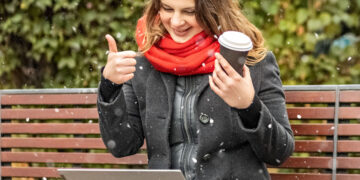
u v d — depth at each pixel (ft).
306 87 8.06
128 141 7.24
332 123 8.00
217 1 6.89
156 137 6.97
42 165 12.03
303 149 8.10
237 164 6.85
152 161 7.00
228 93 5.91
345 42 11.81
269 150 6.48
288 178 8.14
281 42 11.91
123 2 12.27
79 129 8.96
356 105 11.83
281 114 6.82
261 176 6.87
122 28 12.31
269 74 6.97
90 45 12.44
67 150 11.28
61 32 12.39
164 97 7.10
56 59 12.57
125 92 7.41
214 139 6.74
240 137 6.79
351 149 7.93
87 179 5.87
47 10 12.54
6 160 9.33
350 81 11.82
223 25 6.89
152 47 7.20
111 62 6.31
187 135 6.97
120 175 5.74
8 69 12.92
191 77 7.09
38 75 12.96
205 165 6.81
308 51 11.87
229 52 5.79
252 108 6.08
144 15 7.56
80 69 12.57
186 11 6.76
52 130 9.08
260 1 11.96
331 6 11.82
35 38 12.50
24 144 9.22
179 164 6.88
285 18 11.89
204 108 6.84
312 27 11.78
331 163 8.00
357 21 11.89
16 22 12.53
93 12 12.37
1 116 9.29
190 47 6.98
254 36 7.22
